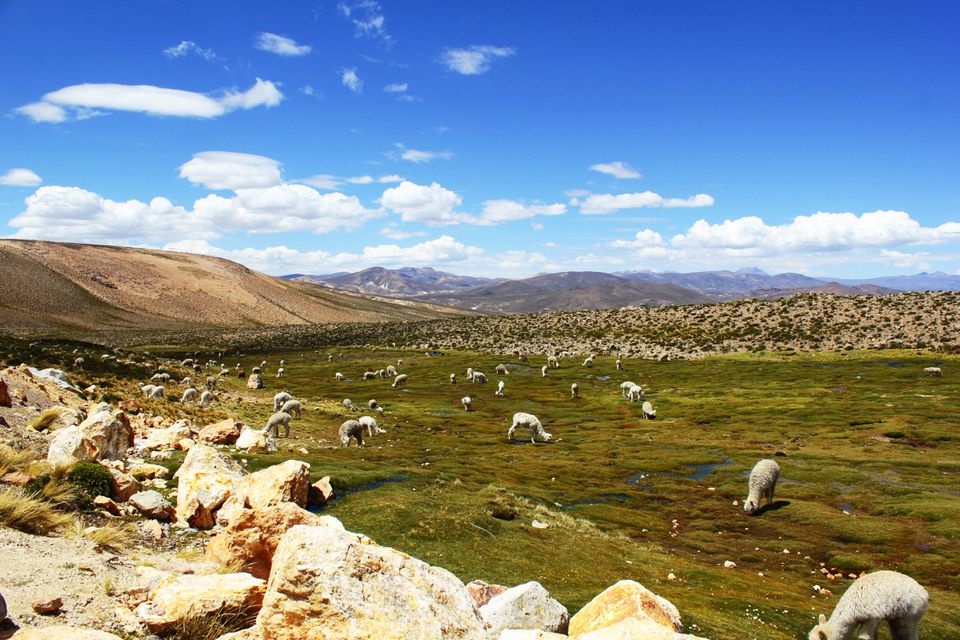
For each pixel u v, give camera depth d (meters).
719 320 164.75
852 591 16.19
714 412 78.88
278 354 176.88
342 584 7.83
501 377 120.94
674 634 9.19
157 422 39.41
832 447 58.12
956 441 57.31
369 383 115.25
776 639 18.06
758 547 33.16
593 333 174.75
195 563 13.93
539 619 12.55
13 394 30.02
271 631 7.64
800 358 122.50
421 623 7.83
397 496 29.23
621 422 76.44
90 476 18.77
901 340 127.88
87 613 9.48
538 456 55.38
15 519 13.31
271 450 37.94
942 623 21.98
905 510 38.44
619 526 35.34
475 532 26.02
